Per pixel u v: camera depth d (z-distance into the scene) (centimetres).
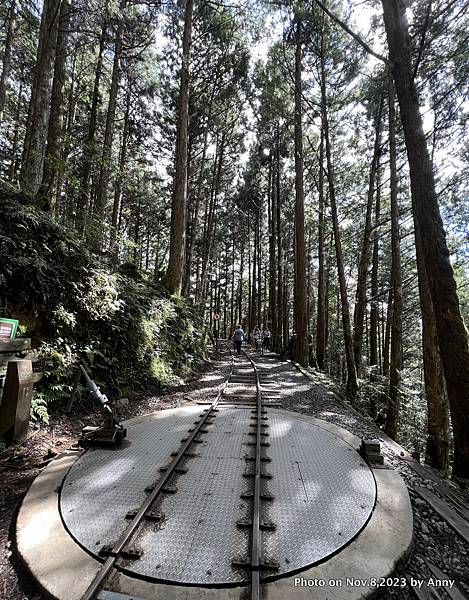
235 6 1422
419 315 1911
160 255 3073
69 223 781
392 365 872
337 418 673
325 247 2283
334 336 2755
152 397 780
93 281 692
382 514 322
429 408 731
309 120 1465
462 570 271
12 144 1997
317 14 1170
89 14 1003
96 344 686
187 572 241
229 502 331
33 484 357
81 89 1931
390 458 477
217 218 3027
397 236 951
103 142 1546
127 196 2442
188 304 1644
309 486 367
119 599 219
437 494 385
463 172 1162
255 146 2677
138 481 368
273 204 2656
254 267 3628
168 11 1470
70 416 568
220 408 701
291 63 1478
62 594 223
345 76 1281
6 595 230
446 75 931
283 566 248
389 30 538
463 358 455
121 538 267
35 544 269
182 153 1431
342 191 1862
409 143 507
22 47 1568
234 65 1767
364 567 253
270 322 2906
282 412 676
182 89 1444
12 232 555
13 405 444
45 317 593
